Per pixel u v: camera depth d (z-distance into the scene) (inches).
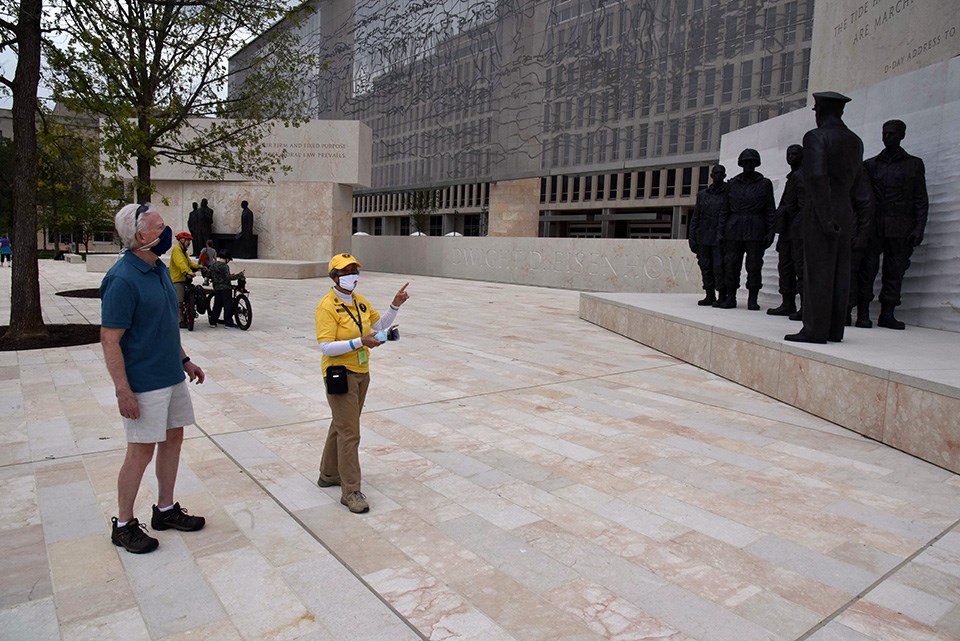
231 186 1128.2
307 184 1122.7
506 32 2053.4
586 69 1908.2
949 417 204.2
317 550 145.4
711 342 351.9
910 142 385.4
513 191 2091.5
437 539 151.6
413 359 377.1
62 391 284.4
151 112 570.3
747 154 437.7
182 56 612.4
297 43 737.6
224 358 370.9
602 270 909.8
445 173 2385.6
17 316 405.1
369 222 3238.2
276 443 219.9
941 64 364.2
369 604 124.0
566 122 2003.0
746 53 1579.7
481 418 255.6
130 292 134.3
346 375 163.6
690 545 150.6
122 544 143.4
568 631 116.3
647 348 434.6
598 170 1937.7
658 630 117.0
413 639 113.1
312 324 517.0
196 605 122.7
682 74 1705.2
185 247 475.8
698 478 193.6
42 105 489.4
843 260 291.0
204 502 170.9
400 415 258.1
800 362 275.7
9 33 425.7
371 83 2539.4
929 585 134.7
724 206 455.5
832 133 284.4
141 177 624.1
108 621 116.9
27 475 186.7
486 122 2164.1
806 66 1470.2
